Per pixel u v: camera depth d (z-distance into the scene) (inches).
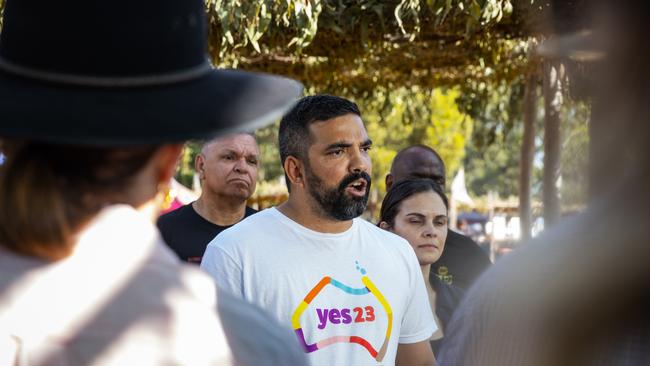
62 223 46.7
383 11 211.6
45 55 48.0
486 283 41.3
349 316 105.7
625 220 35.3
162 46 49.5
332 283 105.8
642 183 34.9
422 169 190.5
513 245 44.4
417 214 144.3
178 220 169.8
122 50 48.3
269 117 52.4
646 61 34.2
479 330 40.4
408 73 333.1
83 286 47.8
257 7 172.1
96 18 47.8
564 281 36.3
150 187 51.3
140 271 48.8
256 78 55.4
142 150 49.5
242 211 171.8
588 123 37.4
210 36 207.2
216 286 52.6
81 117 46.7
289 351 53.3
